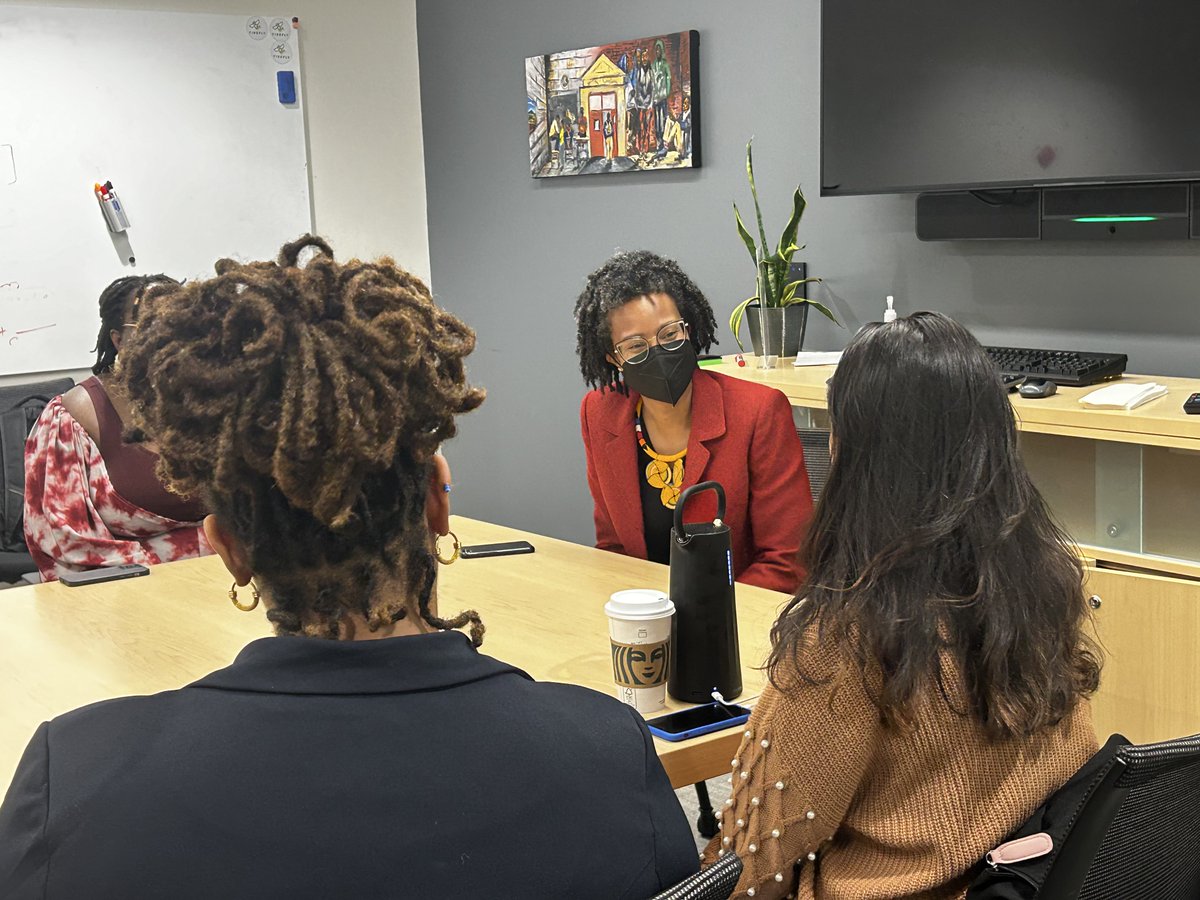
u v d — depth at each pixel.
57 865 0.69
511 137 4.63
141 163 4.36
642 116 4.05
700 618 1.53
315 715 0.74
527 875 0.72
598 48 4.15
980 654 1.15
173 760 0.72
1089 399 2.48
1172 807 1.08
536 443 4.77
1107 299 3.01
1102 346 3.04
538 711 0.79
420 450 0.81
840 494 1.24
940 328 1.23
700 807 2.55
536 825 0.74
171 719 0.75
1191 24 2.61
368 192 4.99
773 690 1.25
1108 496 2.53
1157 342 2.93
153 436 0.80
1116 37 2.74
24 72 4.09
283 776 0.72
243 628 1.99
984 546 1.16
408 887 0.70
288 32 4.65
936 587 1.16
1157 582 2.42
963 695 1.16
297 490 0.76
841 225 3.56
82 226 4.26
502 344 4.86
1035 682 1.16
